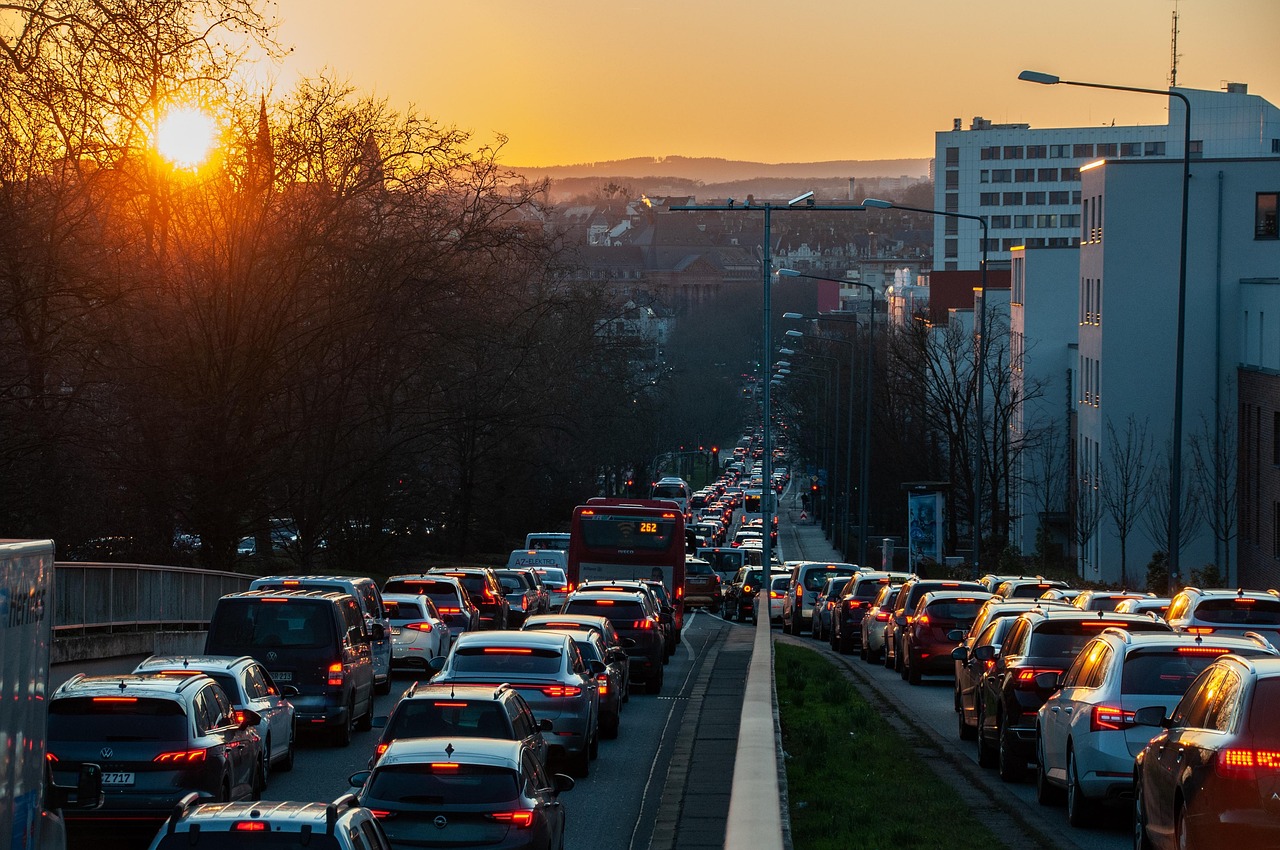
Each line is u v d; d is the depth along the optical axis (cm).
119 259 6569
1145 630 3169
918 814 2555
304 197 7950
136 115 6134
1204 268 11300
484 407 9456
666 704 4916
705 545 19038
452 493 11819
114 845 2572
